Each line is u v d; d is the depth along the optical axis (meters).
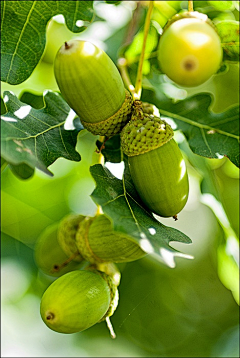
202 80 0.29
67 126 0.28
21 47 0.29
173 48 0.28
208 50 0.28
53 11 0.30
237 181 0.37
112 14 0.34
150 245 0.23
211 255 0.40
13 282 0.42
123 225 0.24
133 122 0.26
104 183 0.26
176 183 0.26
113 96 0.26
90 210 0.42
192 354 0.48
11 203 0.42
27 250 0.42
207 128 0.31
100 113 0.26
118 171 0.27
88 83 0.25
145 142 0.26
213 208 0.32
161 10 0.33
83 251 0.28
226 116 0.31
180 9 0.33
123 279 0.41
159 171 0.26
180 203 0.26
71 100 0.26
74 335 0.44
